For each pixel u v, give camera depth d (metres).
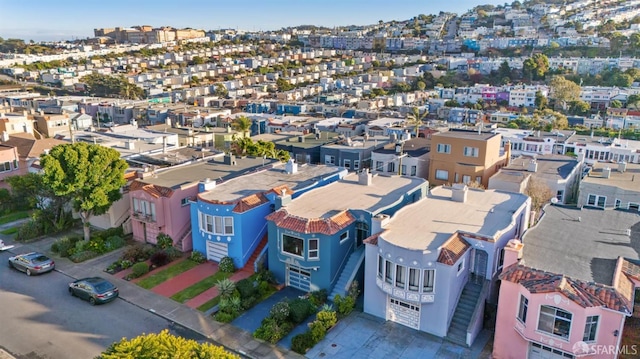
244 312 29.50
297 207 33.59
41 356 25.12
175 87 182.00
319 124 93.50
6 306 30.12
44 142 60.06
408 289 26.53
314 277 31.31
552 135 82.62
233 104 145.25
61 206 42.75
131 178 43.91
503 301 23.77
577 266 24.23
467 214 31.55
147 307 30.12
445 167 55.53
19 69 198.12
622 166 50.53
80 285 31.09
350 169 63.31
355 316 28.83
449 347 25.62
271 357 25.09
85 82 175.38
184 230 39.16
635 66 168.25
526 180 47.72
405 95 151.25
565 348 21.83
